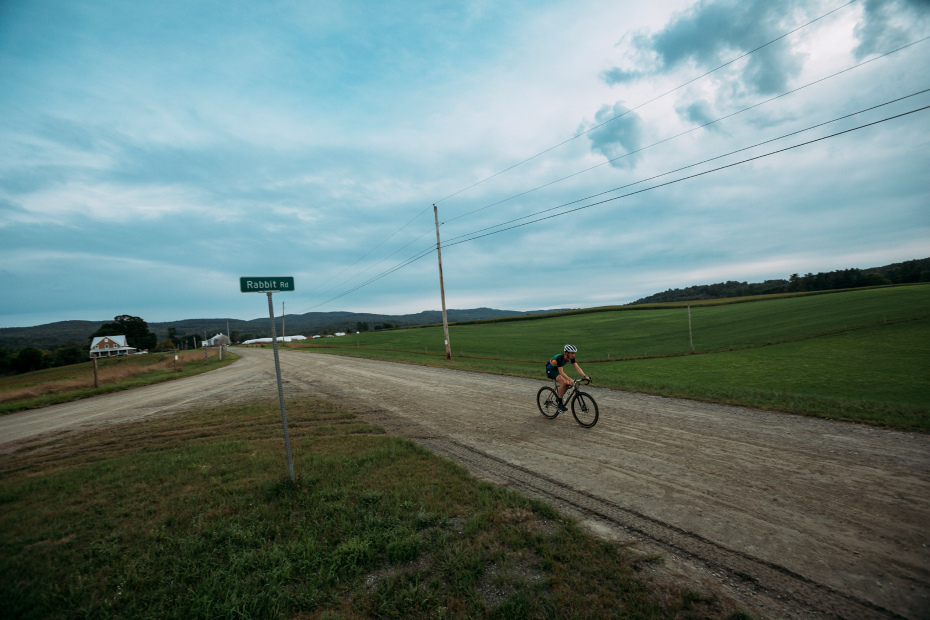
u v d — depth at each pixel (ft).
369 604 10.04
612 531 13.12
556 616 9.21
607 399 34.88
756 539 12.23
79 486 19.80
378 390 48.19
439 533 13.08
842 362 64.34
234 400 45.57
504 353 118.93
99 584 11.55
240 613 9.86
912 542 11.59
